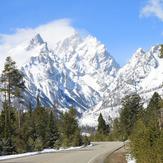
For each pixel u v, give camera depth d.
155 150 20.92
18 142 56.81
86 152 52.91
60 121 89.38
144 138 22.92
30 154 48.97
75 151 56.94
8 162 34.94
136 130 27.48
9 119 61.12
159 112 24.84
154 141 21.88
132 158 32.16
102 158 39.72
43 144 69.25
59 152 53.59
